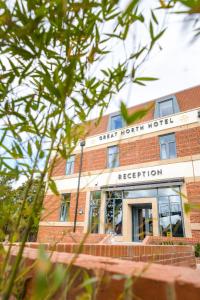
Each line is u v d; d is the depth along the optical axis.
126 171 13.23
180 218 10.50
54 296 0.62
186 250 3.71
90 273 0.64
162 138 12.95
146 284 0.53
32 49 0.79
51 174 0.77
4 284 0.59
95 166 14.49
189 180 11.04
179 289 0.48
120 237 11.72
